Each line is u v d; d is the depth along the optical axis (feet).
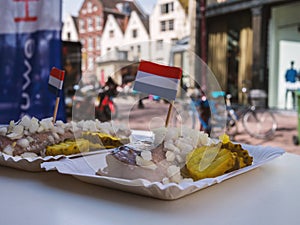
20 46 6.16
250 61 19.72
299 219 1.57
